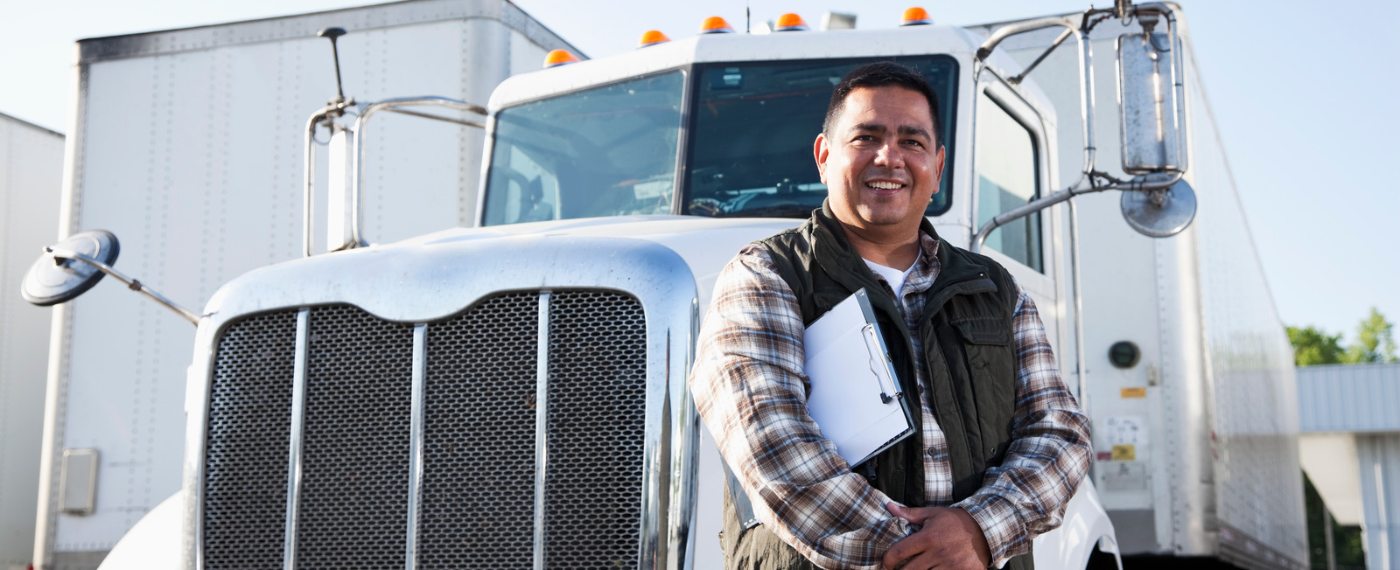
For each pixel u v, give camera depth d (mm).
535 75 3883
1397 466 26266
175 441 5176
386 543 2191
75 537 5211
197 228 5332
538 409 2125
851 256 1720
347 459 2242
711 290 2213
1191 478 4711
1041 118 4070
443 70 5047
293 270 2371
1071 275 4438
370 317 2268
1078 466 1712
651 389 2078
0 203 6363
